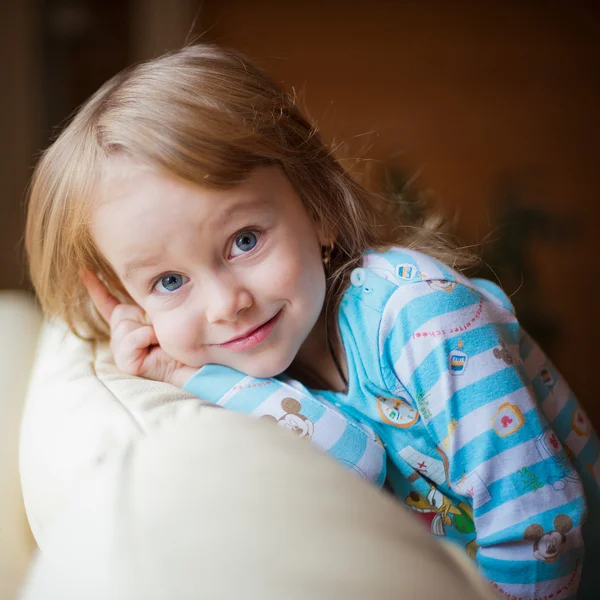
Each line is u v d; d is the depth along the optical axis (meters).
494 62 2.99
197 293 0.67
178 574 0.29
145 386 0.60
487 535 0.68
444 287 0.71
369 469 0.70
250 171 0.66
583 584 0.83
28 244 0.86
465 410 0.68
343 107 3.04
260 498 0.34
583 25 2.95
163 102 0.67
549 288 2.91
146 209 0.63
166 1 2.89
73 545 0.33
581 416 0.86
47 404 0.62
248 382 0.71
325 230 0.77
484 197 2.99
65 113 2.70
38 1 2.57
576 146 2.98
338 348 0.77
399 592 0.30
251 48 3.04
